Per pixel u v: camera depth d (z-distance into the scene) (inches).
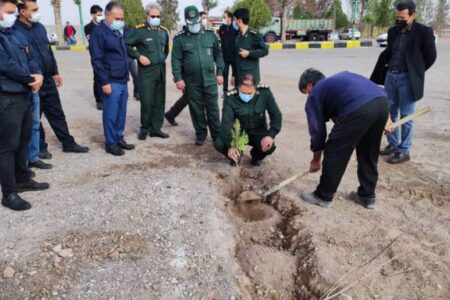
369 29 1578.5
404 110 185.9
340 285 110.3
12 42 137.4
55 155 200.4
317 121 137.2
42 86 186.2
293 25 1134.4
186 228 131.7
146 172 176.4
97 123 264.4
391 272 115.3
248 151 207.2
